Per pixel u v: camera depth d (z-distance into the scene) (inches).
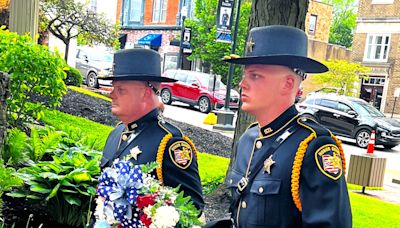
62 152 181.2
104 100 404.5
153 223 71.3
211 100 677.9
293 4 176.6
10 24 289.7
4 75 131.0
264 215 70.4
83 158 159.5
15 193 146.3
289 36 73.3
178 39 1120.2
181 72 742.5
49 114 286.5
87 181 148.6
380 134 547.8
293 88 74.2
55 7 679.7
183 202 77.3
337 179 66.8
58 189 145.4
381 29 1027.9
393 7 1011.9
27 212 152.0
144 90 92.8
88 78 772.0
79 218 149.9
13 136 169.8
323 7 1210.0
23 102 213.9
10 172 141.8
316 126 72.9
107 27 729.6
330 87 933.2
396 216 226.1
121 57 92.4
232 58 74.7
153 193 74.5
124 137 95.1
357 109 573.3
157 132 92.1
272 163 71.9
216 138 386.6
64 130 214.7
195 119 601.0
